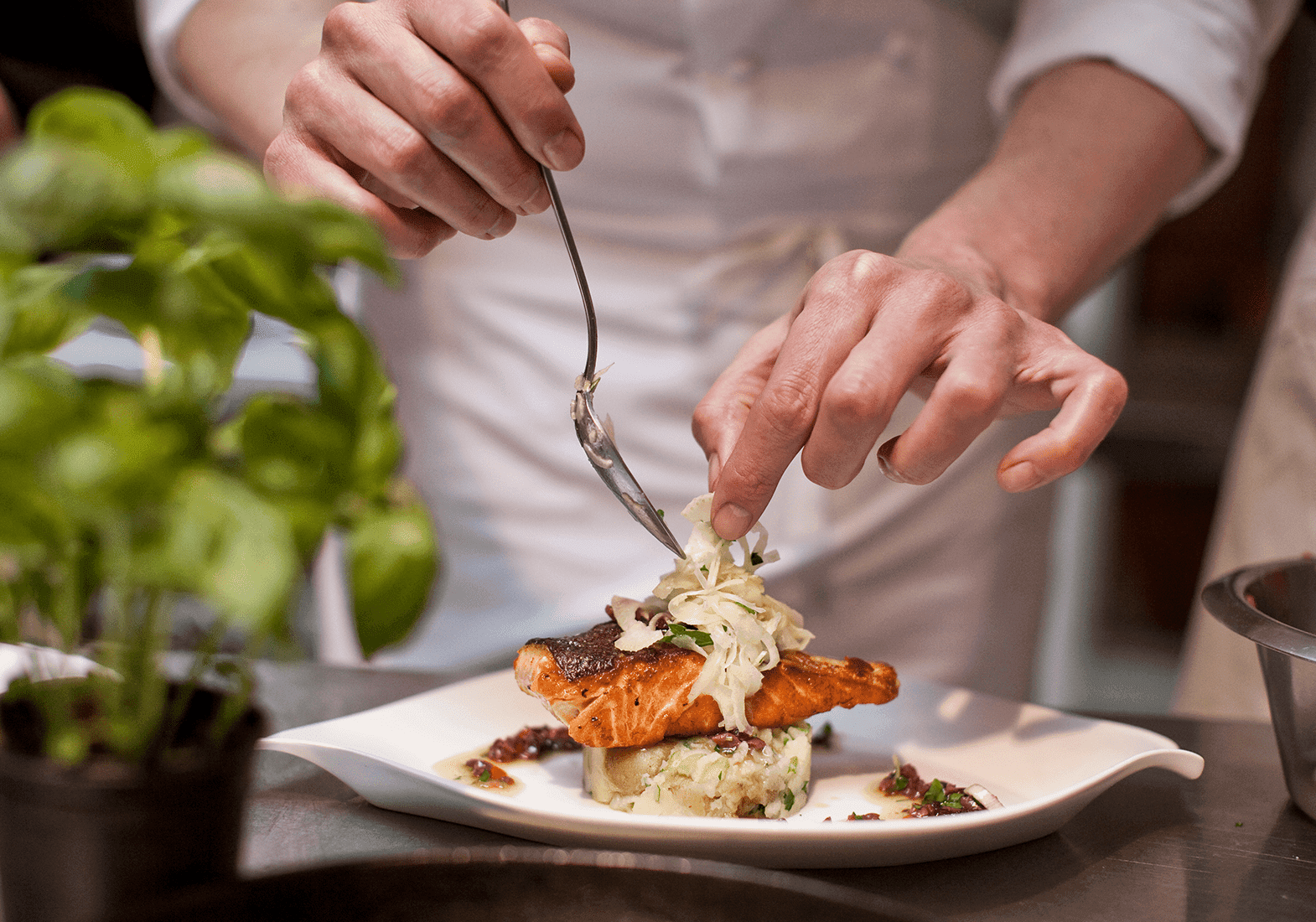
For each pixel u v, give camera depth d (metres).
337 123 0.57
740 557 0.67
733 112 0.81
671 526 0.87
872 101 0.82
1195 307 1.92
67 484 0.35
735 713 0.56
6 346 0.39
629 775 0.56
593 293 0.85
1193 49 0.76
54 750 0.40
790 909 0.40
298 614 0.92
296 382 0.64
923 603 0.90
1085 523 1.54
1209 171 0.80
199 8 0.79
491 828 0.51
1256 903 0.49
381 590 0.40
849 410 0.52
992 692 0.93
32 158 0.37
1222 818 0.55
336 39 0.57
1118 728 0.58
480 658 0.87
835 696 0.58
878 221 0.85
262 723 0.41
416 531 0.40
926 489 0.87
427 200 0.58
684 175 0.83
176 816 0.40
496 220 0.60
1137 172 0.73
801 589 0.87
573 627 0.86
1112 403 0.54
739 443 0.55
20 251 0.38
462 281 0.86
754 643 0.58
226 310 0.40
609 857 0.41
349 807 0.54
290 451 0.39
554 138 0.55
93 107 0.39
